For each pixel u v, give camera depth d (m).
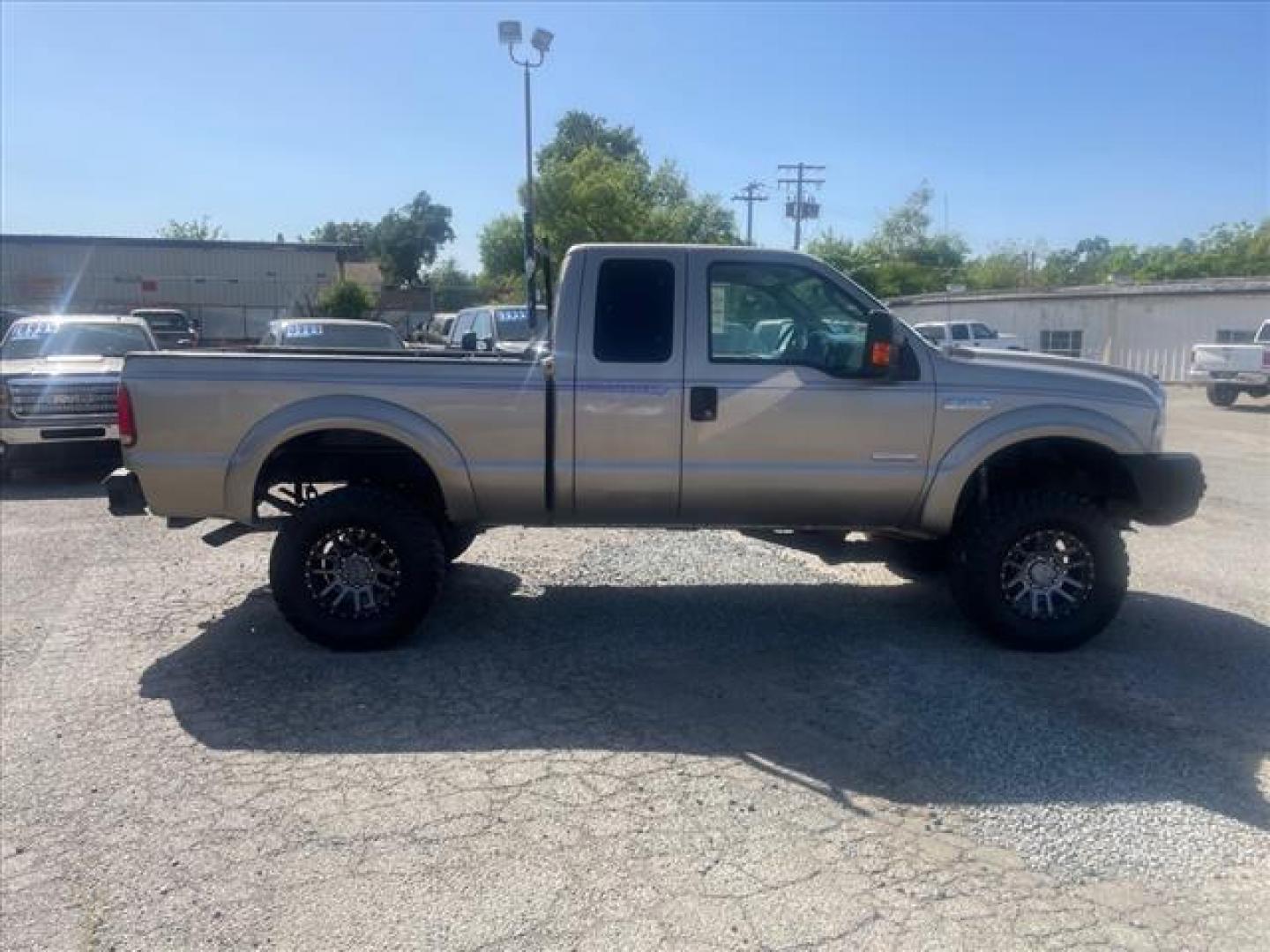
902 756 4.26
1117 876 3.38
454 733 4.50
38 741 4.44
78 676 5.21
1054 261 72.50
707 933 3.08
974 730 4.51
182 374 5.37
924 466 5.49
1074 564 5.50
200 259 40.19
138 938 3.09
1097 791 3.96
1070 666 5.33
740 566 7.34
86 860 3.50
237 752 4.33
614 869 3.42
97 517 9.32
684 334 5.41
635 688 5.02
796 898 3.25
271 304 41.22
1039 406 5.48
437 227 95.44
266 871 3.43
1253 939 3.05
